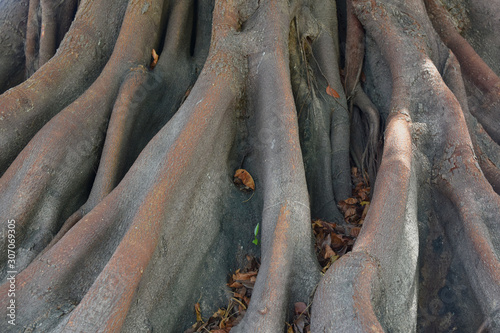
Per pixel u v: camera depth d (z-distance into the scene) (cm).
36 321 301
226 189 413
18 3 699
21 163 397
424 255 379
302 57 512
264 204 372
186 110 403
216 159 406
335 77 531
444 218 383
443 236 380
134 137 466
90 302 279
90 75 498
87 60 499
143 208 329
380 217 330
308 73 511
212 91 411
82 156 425
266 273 319
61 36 662
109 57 517
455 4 615
